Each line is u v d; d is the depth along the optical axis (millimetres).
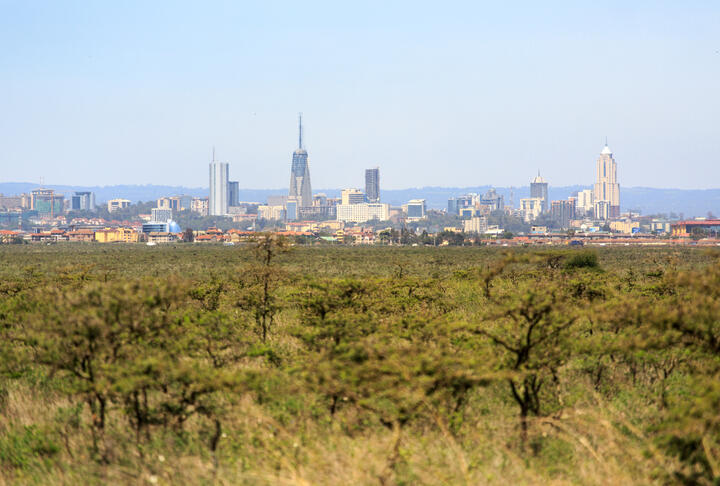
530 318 41281
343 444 37844
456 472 34344
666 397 45000
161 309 54906
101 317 37906
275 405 44156
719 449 34562
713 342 38312
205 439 39781
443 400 38469
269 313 72250
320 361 41938
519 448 38656
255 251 72500
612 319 41219
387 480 33312
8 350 49250
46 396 48844
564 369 53094
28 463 38281
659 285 77000
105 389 36938
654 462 35562
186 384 39125
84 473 36438
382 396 37031
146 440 40031
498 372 38156
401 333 50844
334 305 61875
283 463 35125
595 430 40062
